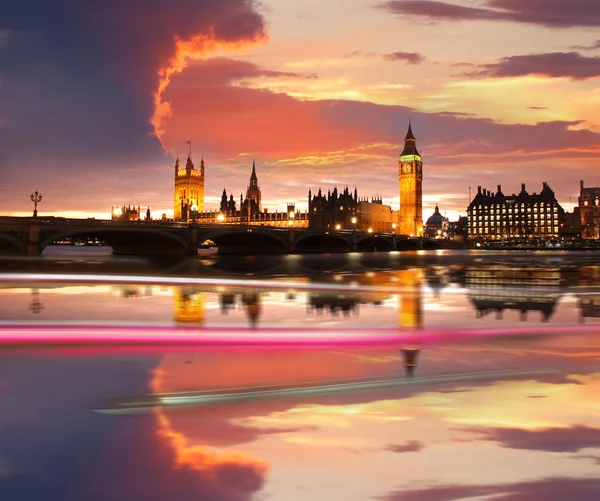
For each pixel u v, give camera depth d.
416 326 19.02
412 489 6.30
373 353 13.80
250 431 8.10
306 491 6.25
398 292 34.00
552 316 22.09
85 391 10.17
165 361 12.82
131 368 12.08
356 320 20.73
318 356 13.40
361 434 7.96
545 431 8.11
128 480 6.47
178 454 7.22
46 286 38.78
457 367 12.23
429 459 7.10
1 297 30.16
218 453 7.29
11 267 72.25
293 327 18.77
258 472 6.74
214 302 27.78
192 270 68.62
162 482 6.42
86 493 6.19
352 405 9.36
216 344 15.00
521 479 6.53
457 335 16.70
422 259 121.62
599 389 10.40
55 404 9.37
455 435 7.94
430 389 10.39
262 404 9.42
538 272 62.66
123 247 156.62
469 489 6.28
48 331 17.30
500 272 62.84
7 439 7.74
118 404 9.38
